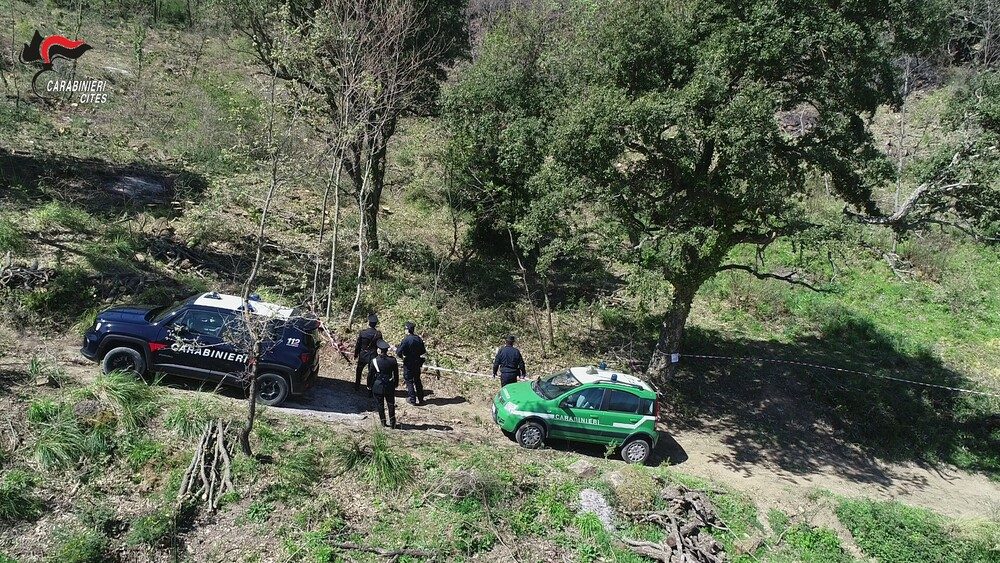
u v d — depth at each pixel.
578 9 18.11
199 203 18.55
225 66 27.97
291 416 10.75
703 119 12.61
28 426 8.93
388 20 14.91
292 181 14.73
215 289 14.52
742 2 12.26
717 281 22.47
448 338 15.91
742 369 17.75
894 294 23.30
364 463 9.70
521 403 12.09
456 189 18.88
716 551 9.90
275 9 13.67
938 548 11.54
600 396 12.36
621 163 14.72
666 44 12.86
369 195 18.36
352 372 13.66
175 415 9.56
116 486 8.52
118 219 16.16
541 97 16.23
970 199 14.05
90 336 10.65
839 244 12.88
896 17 12.18
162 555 7.79
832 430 16.36
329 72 13.78
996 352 20.73
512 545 9.00
